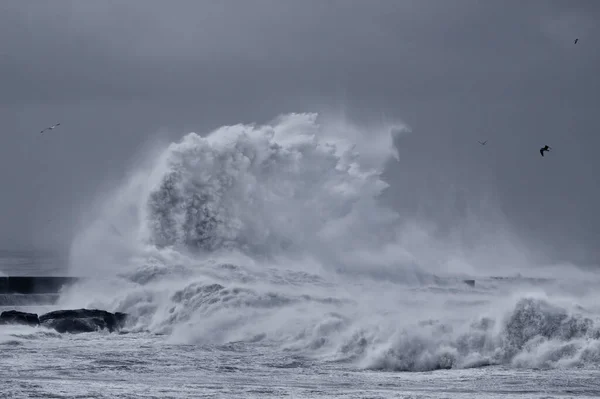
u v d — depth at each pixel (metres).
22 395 65.56
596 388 72.31
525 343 87.94
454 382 76.12
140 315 129.25
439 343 88.44
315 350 97.62
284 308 123.19
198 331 110.62
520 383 75.06
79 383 72.00
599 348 86.00
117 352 95.50
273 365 87.00
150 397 65.81
